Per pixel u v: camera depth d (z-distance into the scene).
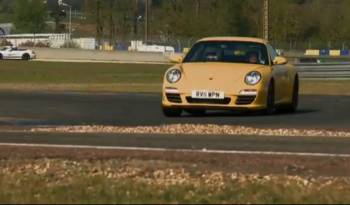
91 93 77.94
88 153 33.56
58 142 37.38
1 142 37.28
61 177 27.98
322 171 30.11
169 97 49.81
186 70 49.78
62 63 195.12
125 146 36.06
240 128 44.12
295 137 40.50
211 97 48.69
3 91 81.12
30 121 50.34
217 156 33.03
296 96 57.50
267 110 50.59
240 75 48.97
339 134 42.09
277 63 52.72
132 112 56.03
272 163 31.53
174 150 34.75
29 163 30.94
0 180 27.25
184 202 23.14
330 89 89.62
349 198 24.28
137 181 27.23
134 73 141.62
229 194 24.64
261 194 24.69
